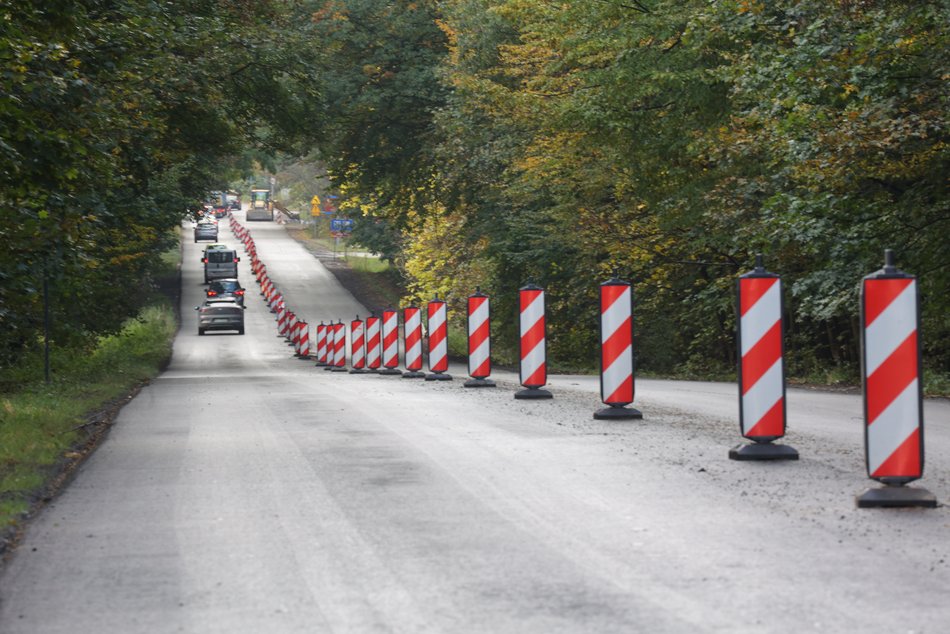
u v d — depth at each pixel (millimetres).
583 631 9969
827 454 20656
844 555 12719
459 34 82500
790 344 69688
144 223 69875
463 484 17812
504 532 14172
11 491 17969
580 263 77562
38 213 37312
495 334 95875
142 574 12422
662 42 56750
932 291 43500
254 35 65938
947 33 38125
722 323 73250
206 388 46344
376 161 95500
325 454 21797
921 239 42875
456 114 81812
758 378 19953
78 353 69500
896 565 12250
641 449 21375
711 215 53812
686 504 15805
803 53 40750
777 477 18016
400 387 42531
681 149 56812
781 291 19938
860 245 43125
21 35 30094
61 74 32250
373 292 182000
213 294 163375
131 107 42781
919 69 39219
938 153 39688
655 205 60031
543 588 11445
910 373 15711
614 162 61719
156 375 72375
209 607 11039
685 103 56469
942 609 10539
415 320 51250
